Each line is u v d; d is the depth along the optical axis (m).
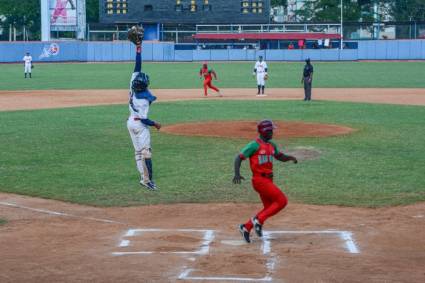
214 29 149.12
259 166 17.02
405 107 51.69
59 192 23.44
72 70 111.94
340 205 21.36
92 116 45.62
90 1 186.75
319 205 21.36
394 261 15.41
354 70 108.12
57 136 36.09
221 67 118.88
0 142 34.09
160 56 139.50
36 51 135.62
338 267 14.92
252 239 17.53
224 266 15.03
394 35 171.12
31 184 24.69
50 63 135.75
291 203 21.58
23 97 62.25
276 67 118.44
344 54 139.38
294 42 151.38
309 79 56.94
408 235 17.77
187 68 116.00
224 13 136.25
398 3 188.12
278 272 14.55
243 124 39.38
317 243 17.08
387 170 26.80
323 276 14.24
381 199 22.05
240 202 21.81
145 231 18.41
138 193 23.19
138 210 20.94
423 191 23.14
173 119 43.25
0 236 17.97
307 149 30.91
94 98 61.25
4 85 78.19
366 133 36.53
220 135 35.53
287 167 27.38
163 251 16.38
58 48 137.12
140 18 136.25
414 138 34.94
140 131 22.61
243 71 106.81
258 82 64.00
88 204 21.80
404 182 24.59
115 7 136.00
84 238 17.72
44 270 14.88
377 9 188.50
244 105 52.97
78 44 138.62
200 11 135.88
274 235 17.92
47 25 139.88
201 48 146.75
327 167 27.41
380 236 17.69
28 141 34.44
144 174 22.88
